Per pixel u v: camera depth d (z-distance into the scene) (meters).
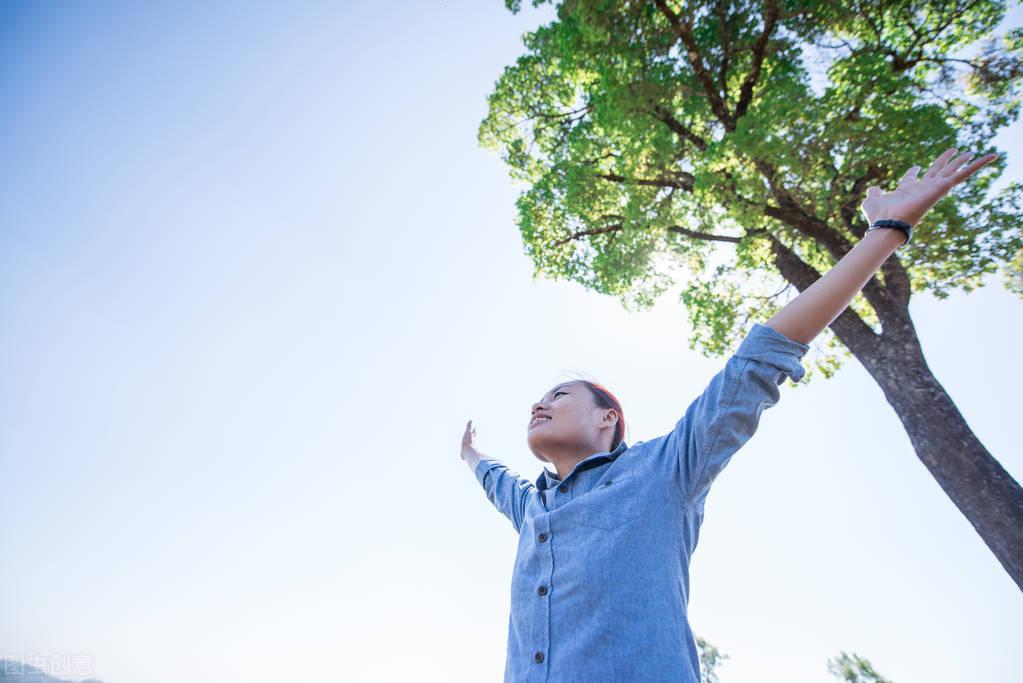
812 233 5.82
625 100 6.54
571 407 1.65
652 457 1.29
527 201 8.30
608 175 7.71
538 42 8.56
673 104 7.01
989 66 6.45
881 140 5.03
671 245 7.85
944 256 5.57
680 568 1.16
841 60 6.22
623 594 1.07
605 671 0.99
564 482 1.41
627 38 6.75
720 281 7.60
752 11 6.51
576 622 1.08
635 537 1.14
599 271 7.88
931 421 4.61
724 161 5.70
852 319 5.57
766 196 5.46
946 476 4.41
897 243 1.20
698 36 6.79
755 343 1.19
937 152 4.98
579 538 1.20
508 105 9.03
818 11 6.19
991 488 4.14
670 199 6.99
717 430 1.16
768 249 6.98
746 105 6.62
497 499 1.95
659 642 1.01
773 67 6.56
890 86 5.45
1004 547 3.95
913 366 4.95
